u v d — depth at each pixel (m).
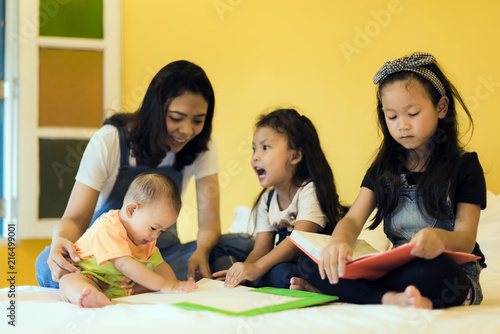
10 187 2.53
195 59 2.60
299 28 2.63
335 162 2.65
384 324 1.00
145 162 1.75
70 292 1.28
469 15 2.65
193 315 1.06
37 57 2.48
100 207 1.82
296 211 1.71
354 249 1.35
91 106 2.54
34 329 1.03
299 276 1.48
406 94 1.32
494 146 2.64
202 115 1.69
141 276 1.37
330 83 2.65
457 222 1.34
